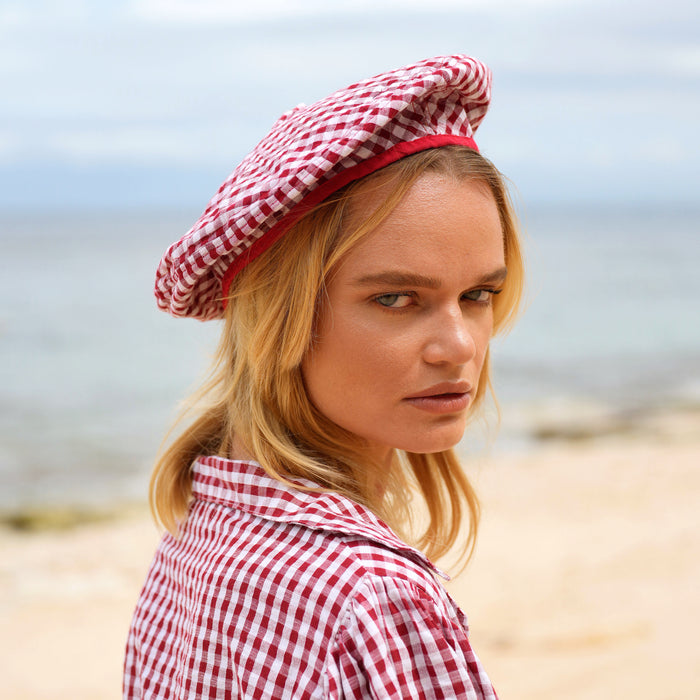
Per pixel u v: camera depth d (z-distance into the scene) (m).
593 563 7.13
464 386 1.09
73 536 9.23
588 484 10.13
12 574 7.77
